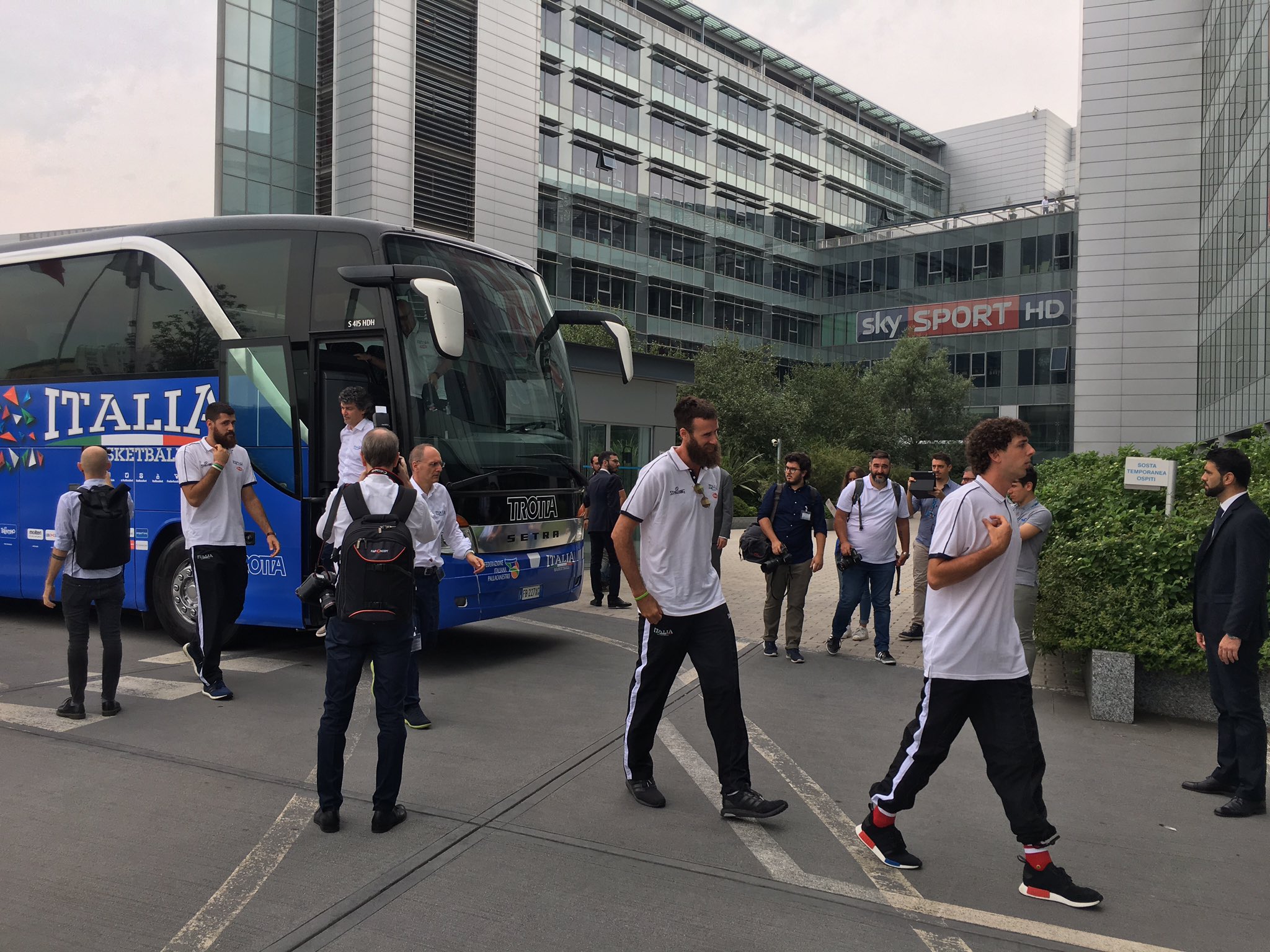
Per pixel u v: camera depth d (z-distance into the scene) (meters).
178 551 8.04
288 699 6.45
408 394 7.05
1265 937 3.37
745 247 59.59
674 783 4.91
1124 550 6.60
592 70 50.16
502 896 3.55
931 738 3.76
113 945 3.15
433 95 39.38
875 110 73.69
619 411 16.02
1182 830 4.44
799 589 8.30
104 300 8.54
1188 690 6.55
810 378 45.31
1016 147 80.56
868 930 3.36
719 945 3.21
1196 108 43.00
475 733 5.75
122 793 4.59
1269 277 25.66
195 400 7.97
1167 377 43.72
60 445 8.70
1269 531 4.69
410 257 7.48
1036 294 54.59
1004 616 3.68
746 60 64.19
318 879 3.68
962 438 47.44
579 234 49.44
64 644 8.30
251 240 7.88
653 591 4.47
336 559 4.32
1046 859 3.63
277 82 37.38
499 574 7.60
